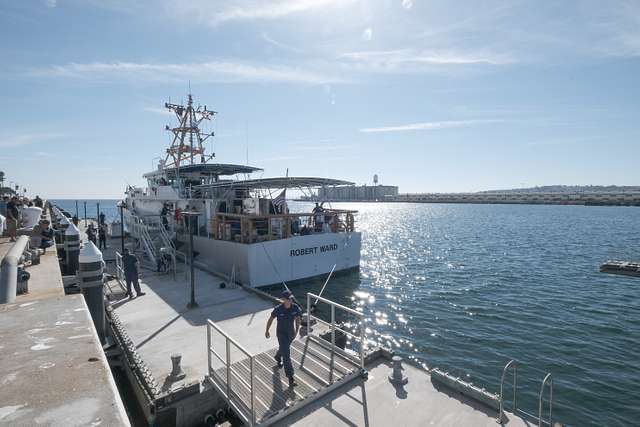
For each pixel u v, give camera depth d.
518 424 5.34
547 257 29.81
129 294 12.12
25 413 1.60
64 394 1.78
